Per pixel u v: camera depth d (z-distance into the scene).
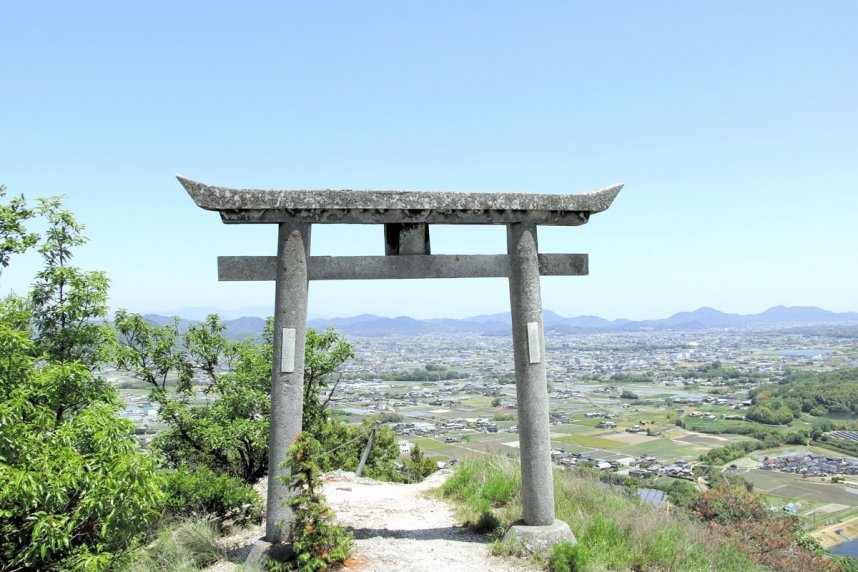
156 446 13.08
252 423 12.83
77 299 8.91
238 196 6.05
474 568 6.18
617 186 6.96
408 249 6.67
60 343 8.86
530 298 6.78
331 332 16.27
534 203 6.68
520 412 6.82
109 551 5.87
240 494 7.92
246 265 6.32
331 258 6.45
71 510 5.61
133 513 5.52
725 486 11.18
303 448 6.04
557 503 8.14
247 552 6.79
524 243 6.79
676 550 6.98
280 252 6.29
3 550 5.26
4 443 5.08
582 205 6.84
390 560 6.39
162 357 13.51
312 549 6.00
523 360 6.76
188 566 6.16
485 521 7.50
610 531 7.09
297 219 6.29
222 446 13.06
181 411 12.86
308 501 5.99
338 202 6.26
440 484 10.47
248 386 13.55
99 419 5.88
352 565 6.21
